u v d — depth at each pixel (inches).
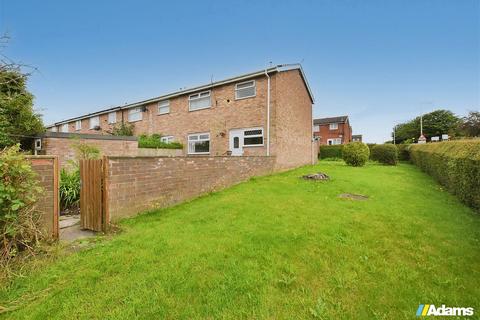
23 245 118.5
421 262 112.5
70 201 224.4
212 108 540.7
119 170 180.9
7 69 184.2
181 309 82.0
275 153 454.0
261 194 266.1
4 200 108.2
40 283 96.5
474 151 204.8
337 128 1402.6
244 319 77.8
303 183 328.8
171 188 230.8
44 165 136.6
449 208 204.4
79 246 135.5
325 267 109.0
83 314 79.3
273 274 103.0
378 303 85.0
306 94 642.2
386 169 528.4
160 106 651.5
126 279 99.3
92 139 425.4
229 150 514.0
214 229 158.7
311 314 79.8
